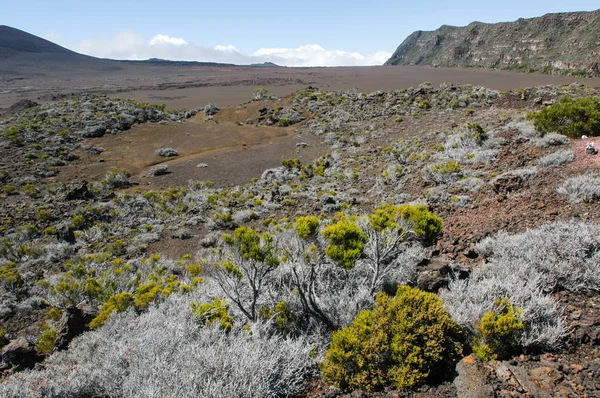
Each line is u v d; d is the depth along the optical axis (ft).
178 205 56.34
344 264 15.90
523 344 12.10
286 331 16.40
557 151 32.53
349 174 60.44
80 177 80.18
